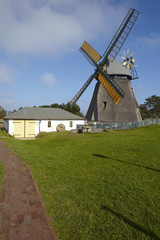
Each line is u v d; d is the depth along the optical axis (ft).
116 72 91.56
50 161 29.32
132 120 88.94
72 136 66.39
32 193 17.30
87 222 13.12
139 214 14.14
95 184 19.80
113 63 94.68
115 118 87.10
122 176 22.24
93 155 33.78
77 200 16.24
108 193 17.63
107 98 91.40
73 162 29.17
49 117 93.09
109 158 31.09
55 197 16.70
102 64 91.61
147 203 15.71
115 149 38.06
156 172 23.31
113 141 48.62
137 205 15.42
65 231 12.15
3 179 20.48
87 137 61.67
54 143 53.26
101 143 46.60
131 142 45.29
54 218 13.51
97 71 93.20
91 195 17.21
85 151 37.81
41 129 90.68
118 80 93.09
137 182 20.24
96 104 92.73
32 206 14.93
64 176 22.27
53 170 24.57
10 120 83.92
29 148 41.34
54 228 12.39
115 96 81.82
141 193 17.54
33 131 88.43
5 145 42.42
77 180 21.02
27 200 15.90
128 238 11.60
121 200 16.29
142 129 75.46
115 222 13.16
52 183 19.95
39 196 16.76
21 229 11.99
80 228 12.48
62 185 19.45
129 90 94.12
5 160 28.60
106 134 66.44
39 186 19.03
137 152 34.37
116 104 89.04
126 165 26.73
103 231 12.21
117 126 80.79
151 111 253.85
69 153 36.58
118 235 11.86
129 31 84.84
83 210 14.65
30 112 93.81
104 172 23.81
